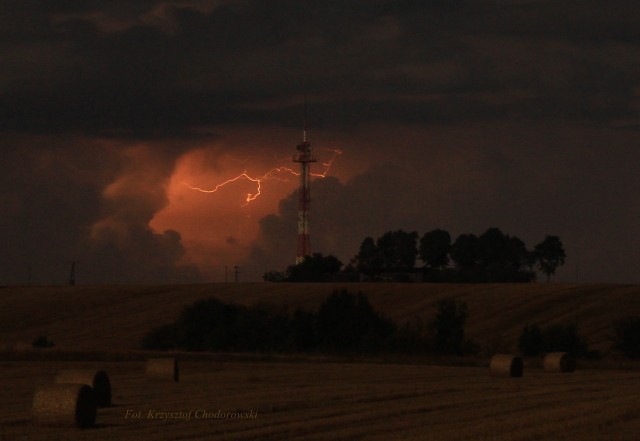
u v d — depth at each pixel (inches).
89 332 4697.3
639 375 2364.7
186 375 2297.0
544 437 1139.3
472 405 1487.5
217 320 4023.1
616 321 3973.9
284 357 3225.9
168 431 1201.4
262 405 1455.5
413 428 1222.9
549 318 4256.9
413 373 2372.0
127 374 2375.7
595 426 1220.5
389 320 3873.0
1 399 1662.2
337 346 3786.9
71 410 1285.7
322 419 1299.2
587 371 2628.0
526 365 2851.9
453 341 3563.0
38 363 2832.2
